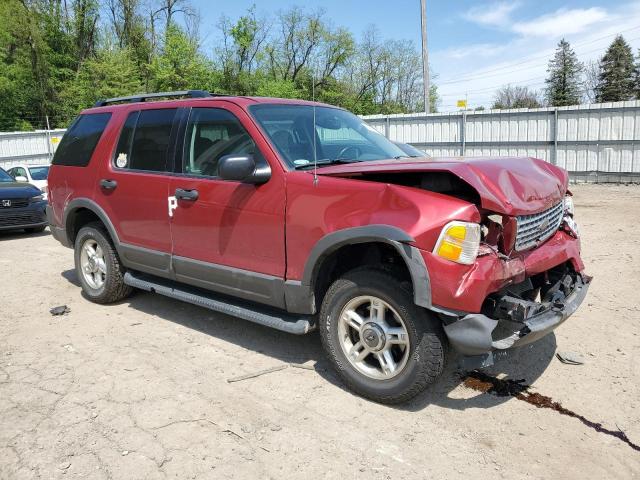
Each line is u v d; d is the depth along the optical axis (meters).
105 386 3.68
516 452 2.91
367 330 3.36
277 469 2.78
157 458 2.86
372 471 2.76
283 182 3.63
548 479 2.69
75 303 5.58
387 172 3.26
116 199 4.91
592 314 4.90
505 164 3.52
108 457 2.87
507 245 3.12
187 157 4.36
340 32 48.69
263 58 46.38
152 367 3.98
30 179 14.03
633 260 6.69
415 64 54.72
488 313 3.16
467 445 2.98
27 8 40.72
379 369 3.42
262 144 3.81
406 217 3.07
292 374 3.85
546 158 16.69
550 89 77.12
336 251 3.51
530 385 3.65
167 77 39.91
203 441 3.02
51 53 42.03
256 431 3.12
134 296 5.76
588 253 7.14
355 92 53.88
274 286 3.72
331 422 3.21
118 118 5.08
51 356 4.20
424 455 2.89
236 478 2.71
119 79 40.78
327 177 3.48
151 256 4.64
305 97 48.56
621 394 3.50
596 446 2.96
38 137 23.98
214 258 4.12
